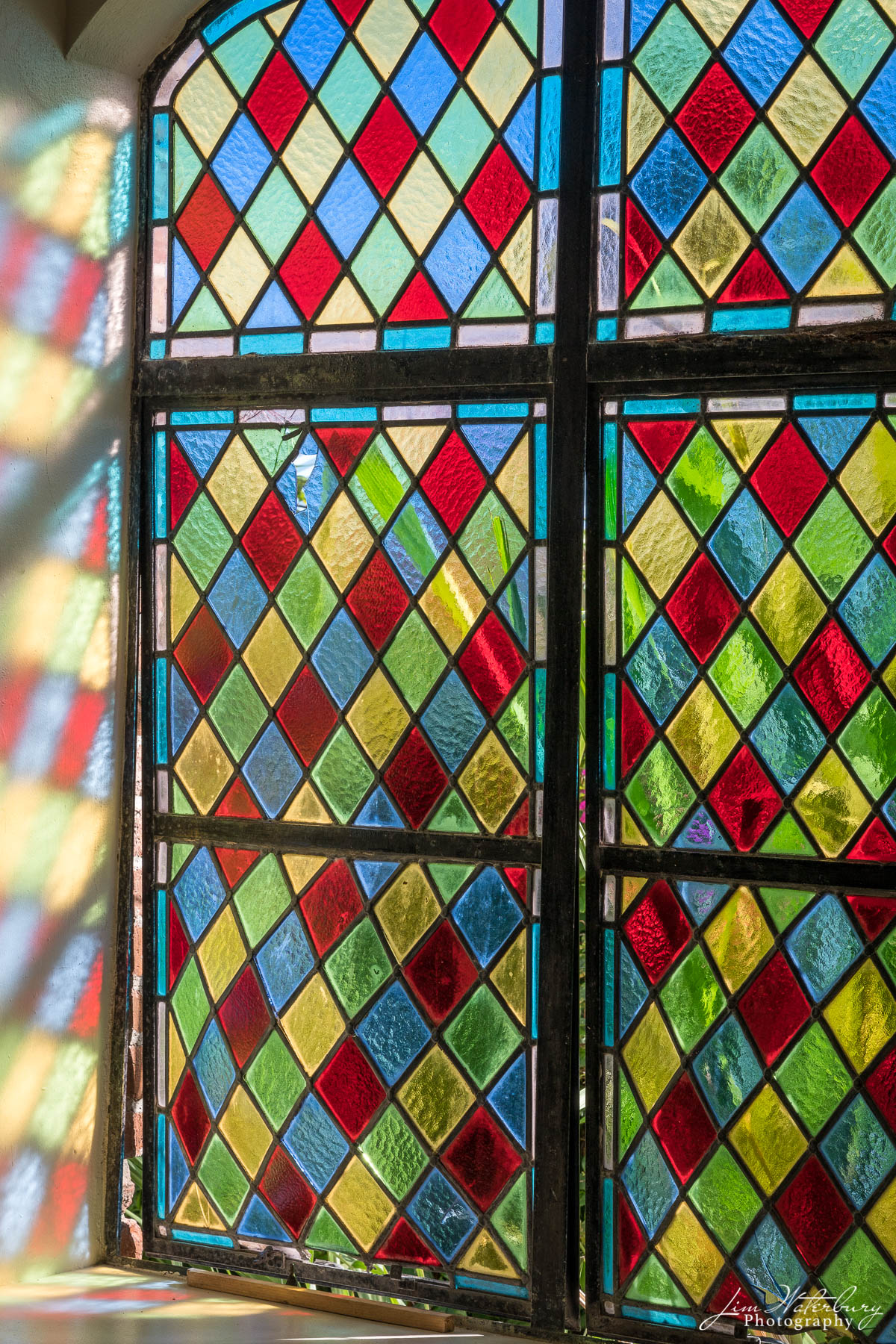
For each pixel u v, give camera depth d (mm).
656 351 2658
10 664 2863
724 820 2646
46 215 2910
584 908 2732
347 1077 2932
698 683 2668
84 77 2973
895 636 2531
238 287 3023
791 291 2578
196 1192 3076
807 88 2568
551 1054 2729
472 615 2824
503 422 2795
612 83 2703
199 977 3078
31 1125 2943
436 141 2844
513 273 2773
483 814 2811
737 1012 2635
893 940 2527
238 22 3016
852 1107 2553
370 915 2914
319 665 2965
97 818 3057
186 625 3096
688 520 2674
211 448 3064
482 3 2801
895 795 2531
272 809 3008
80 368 2990
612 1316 2715
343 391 2914
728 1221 2637
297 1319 2803
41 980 2949
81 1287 2945
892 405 2531
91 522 3020
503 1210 2783
